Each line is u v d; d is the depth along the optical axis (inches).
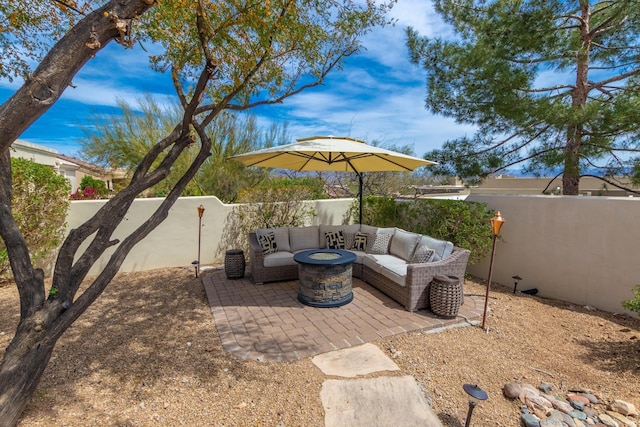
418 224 292.7
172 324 169.5
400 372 125.9
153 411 104.5
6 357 97.1
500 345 151.2
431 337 156.6
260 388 116.4
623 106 208.8
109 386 116.6
